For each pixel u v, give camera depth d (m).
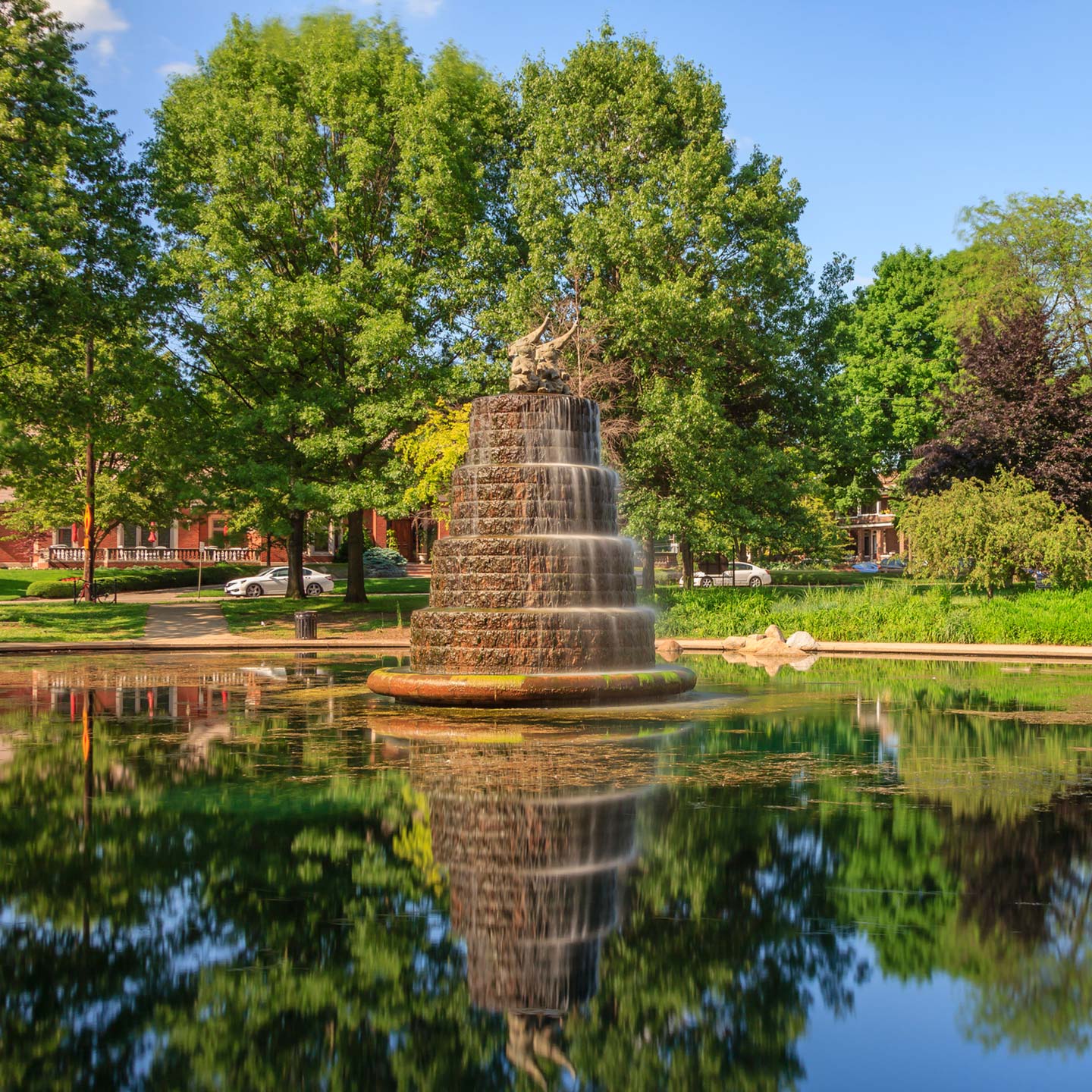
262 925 5.46
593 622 15.72
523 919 5.54
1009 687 17.19
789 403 37.16
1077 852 6.80
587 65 35.16
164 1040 4.14
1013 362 34.66
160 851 6.93
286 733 12.45
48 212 28.03
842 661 23.08
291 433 36.66
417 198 36.62
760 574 56.09
